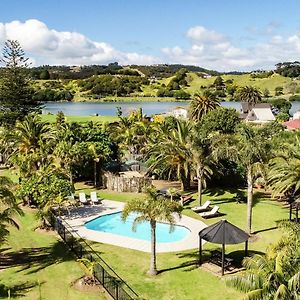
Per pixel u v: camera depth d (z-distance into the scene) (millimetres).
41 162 36750
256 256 13969
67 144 38375
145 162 45750
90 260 21797
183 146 35281
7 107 73312
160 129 50188
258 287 12500
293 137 36312
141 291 19062
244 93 129625
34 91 76125
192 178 35688
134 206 20188
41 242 25516
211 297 18484
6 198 21844
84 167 41375
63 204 31109
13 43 71125
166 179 42312
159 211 20016
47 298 18375
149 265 22031
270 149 26844
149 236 27891
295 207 30609
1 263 22297
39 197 28516
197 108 81562
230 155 26906
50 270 21375
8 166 48781
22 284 19766
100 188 39469
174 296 18609
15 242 25484
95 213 31766
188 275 20719
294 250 13211
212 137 32875
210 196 36312
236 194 36688
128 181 37969
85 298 18422
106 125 61156
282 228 16391
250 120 99438
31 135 42812
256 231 27219
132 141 56188
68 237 25312
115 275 20766
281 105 143875
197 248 24453
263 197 35719
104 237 26562
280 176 29391
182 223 29125
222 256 20625
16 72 72438
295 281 11844
